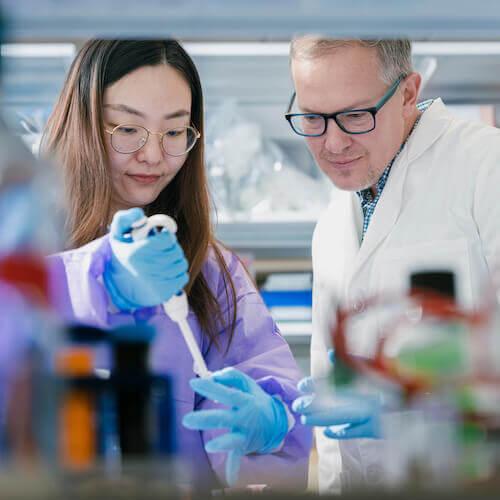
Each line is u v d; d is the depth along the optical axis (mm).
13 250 717
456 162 1962
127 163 1682
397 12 883
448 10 882
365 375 993
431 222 1938
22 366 714
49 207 762
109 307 1492
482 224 1884
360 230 2088
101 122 1661
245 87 2961
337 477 1127
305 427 1480
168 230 1322
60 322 806
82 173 1680
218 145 3051
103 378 845
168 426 855
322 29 908
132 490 699
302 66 1729
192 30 899
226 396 1279
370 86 1712
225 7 861
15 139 772
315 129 1771
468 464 805
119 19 872
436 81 2938
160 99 1646
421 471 797
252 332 1695
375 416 1076
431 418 896
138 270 1292
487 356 913
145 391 846
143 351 862
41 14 843
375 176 1846
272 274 3201
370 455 1434
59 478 711
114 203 1774
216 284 1743
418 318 961
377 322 1227
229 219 3078
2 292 708
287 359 1663
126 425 842
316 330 2109
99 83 1645
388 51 1733
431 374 909
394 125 1814
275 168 3115
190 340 1325
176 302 1313
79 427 826
